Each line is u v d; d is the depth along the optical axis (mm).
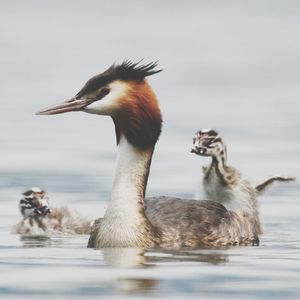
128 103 15844
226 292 12344
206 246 16031
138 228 15562
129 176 15750
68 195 21812
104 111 15891
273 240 17297
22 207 19766
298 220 19562
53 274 13398
